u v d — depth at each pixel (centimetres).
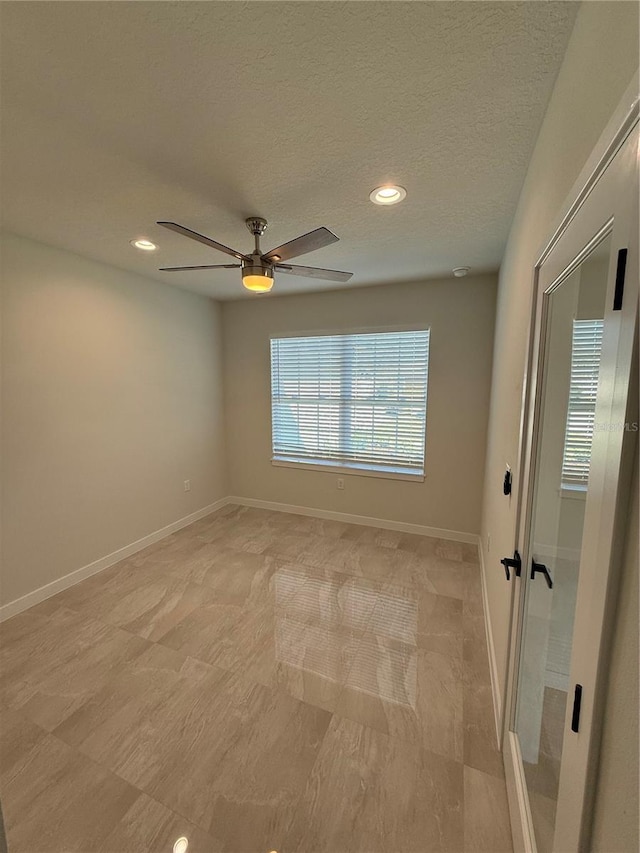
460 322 327
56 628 226
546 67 103
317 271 216
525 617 131
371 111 122
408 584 275
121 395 311
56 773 142
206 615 239
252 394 427
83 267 274
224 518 409
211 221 207
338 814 129
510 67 104
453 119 126
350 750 151
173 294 360
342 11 89
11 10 89
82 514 283
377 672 192
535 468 124
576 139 87
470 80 109
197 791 136
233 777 141
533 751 116
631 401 50
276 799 133
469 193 175
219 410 433
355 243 239
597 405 64
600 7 72
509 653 144
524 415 133
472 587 271
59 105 119
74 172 158
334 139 137
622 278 54
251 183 167
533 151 141
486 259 269
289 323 395
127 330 313
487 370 322
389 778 141
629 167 53
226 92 114
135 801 133
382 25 93
